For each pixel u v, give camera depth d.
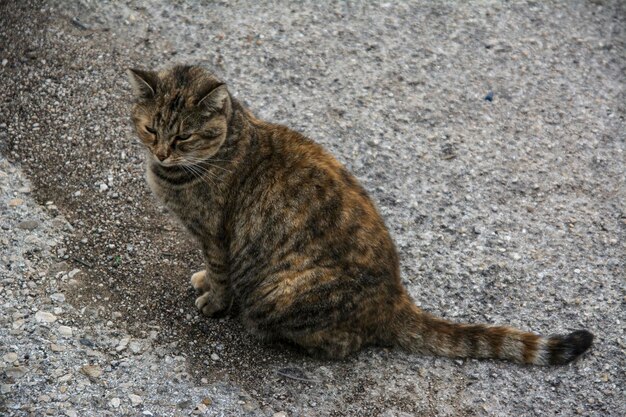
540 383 4.84
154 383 4.62
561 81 7.03
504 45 7.29
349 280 4.68
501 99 6.80
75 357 4.68
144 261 5.39
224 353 4.90
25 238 5.35
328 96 6.63
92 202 5.70
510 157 6.34
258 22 7.16
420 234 5.70
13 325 4.80
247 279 4.89
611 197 6.11
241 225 4.82
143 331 4.94
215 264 4.99
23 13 6.86
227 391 4.65
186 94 4.58
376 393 4.72
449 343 4.89
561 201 6.04
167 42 6.88
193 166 4.73
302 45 7.01
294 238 4.71
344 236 4.70
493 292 5.37
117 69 6.59
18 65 6.51
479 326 4.91
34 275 5.14
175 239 5.56
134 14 7.04
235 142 4.75
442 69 6.99
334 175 4.80
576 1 7.85
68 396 4.47
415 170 6.14
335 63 6.91
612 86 7.04
